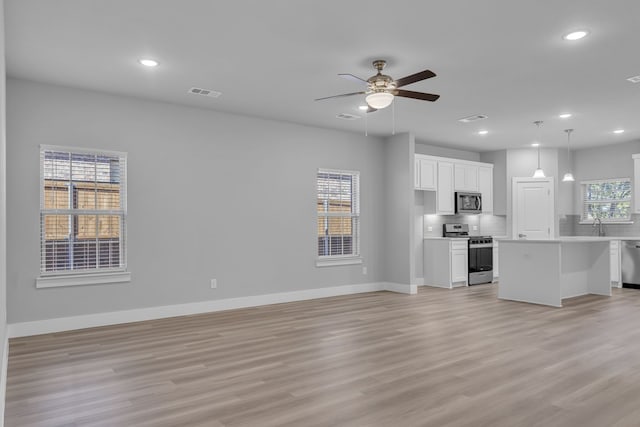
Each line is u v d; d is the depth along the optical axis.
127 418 2.56
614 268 7.88
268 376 3.26
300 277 6.52
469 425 2.46
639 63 4.10
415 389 2.99
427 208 8.12
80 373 3.33
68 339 4.30
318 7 3.04
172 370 3.39
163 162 5.32
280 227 6.31
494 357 3.69
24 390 2.99
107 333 4.53
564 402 2.76
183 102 5.36
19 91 4.48
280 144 6.34
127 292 5.04
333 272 6.91
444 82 4.64
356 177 7.26
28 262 4.49
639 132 7.21
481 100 5.32
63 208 4.72
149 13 3.12
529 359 3.63
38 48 3.72
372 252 7.41
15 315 4.41
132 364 3.54
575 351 3.86
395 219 7.41
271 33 3.45
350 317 5.30
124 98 5.08
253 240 6.04
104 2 2.95
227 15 3.15
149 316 5.17
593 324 4.89
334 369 3.41
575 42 3.62
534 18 3.20
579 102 5.41
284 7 3.04
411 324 4.92
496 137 7.64
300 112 5.85
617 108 5.70
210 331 4.61
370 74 4.39
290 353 3.83
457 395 2.88
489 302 6.32
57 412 2.64
